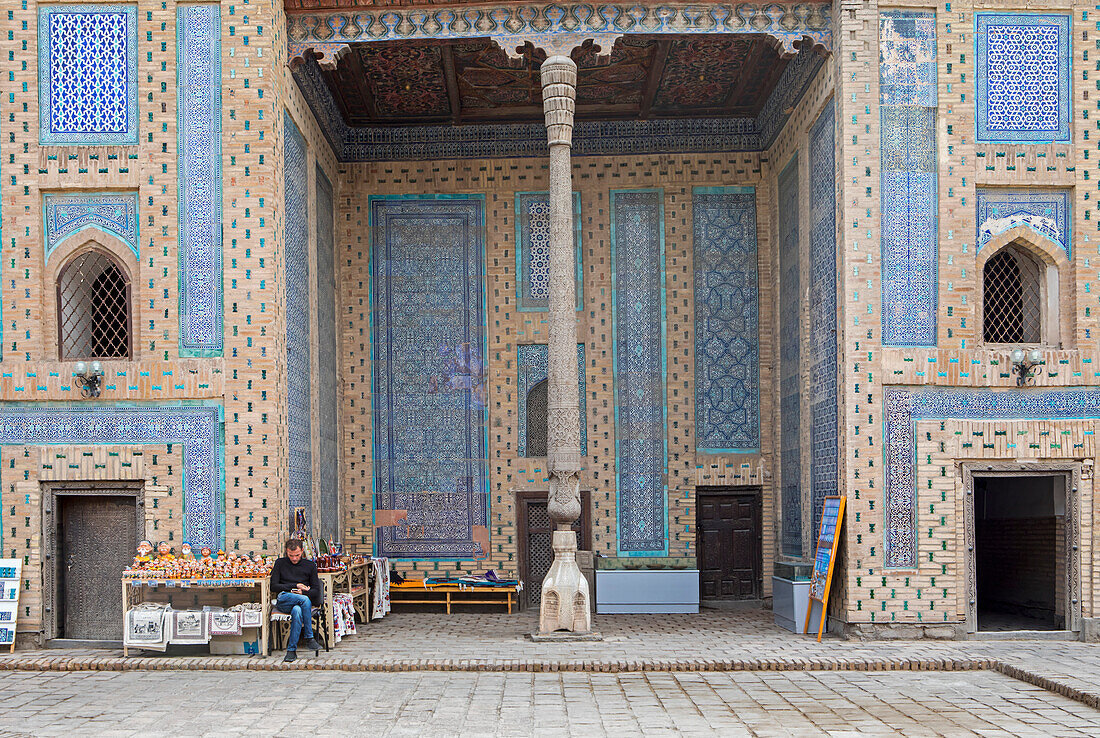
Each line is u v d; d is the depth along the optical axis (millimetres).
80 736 5727
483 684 7180
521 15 9414
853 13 9188
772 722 6016
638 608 11484
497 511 11945
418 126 12312
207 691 6977
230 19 8867
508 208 12273
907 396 9008
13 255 8844
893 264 9086
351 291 12133
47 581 8719
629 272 12219
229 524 8578
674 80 11336
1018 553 10922
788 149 11133
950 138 9172
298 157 9898
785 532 11336
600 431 12062
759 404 12078
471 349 12133
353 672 7699
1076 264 9172
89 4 8930
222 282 8727
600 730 5816
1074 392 9109
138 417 8727
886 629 8852
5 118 8898
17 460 8734
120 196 8914
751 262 12211
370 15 9406
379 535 11898
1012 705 6500
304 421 9883
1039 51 9281
